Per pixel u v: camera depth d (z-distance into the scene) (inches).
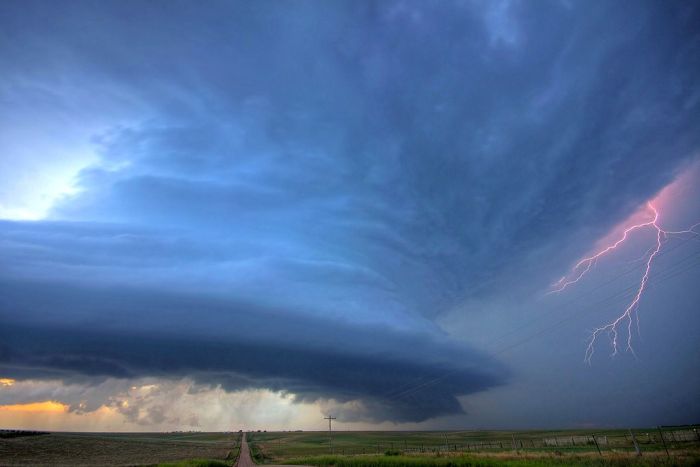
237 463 3233.3
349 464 2199.8
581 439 2965.1
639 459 1180.5
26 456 3398.1
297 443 6456.7
